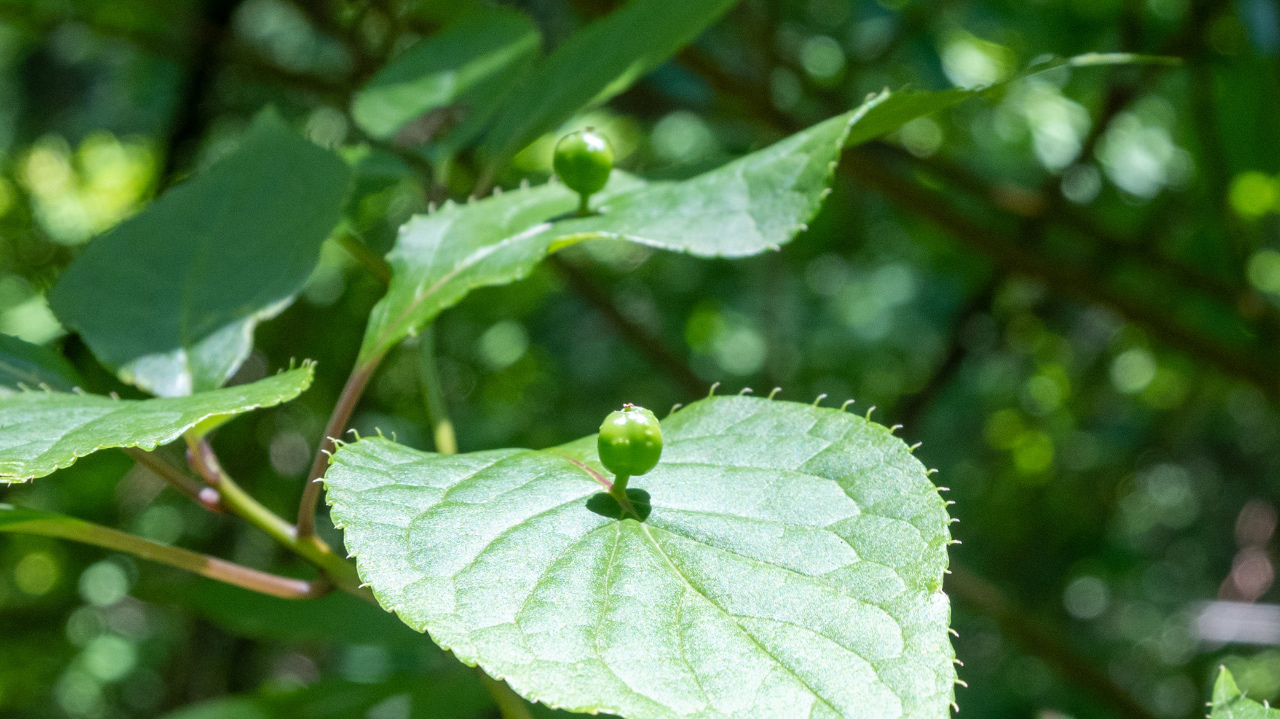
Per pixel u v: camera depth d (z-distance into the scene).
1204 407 1.52
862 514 0.31
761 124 0.78
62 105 1.20
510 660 0.29
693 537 0.31
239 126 0.99
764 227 0.33
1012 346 1.31
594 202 0.35
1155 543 2.12
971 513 1.66
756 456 0.31
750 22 0.84
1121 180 0.95
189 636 1.17
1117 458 1.67
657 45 0.38
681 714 0.29
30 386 0.35
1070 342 1.50
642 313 1.42
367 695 0.41
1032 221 0.80
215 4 0.83
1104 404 1.63
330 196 0.38
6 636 1.29
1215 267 0.84
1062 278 0.74
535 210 0.35
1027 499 1.66
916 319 1.42
